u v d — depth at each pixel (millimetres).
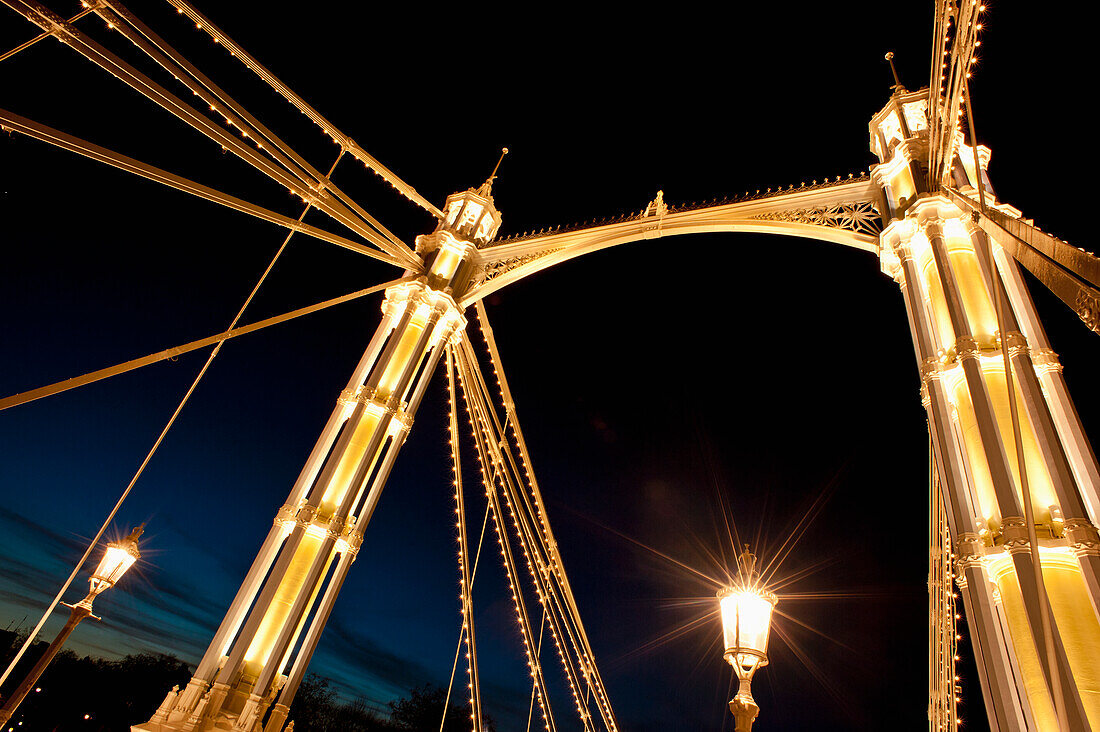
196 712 10430
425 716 43719
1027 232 5383
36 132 7238
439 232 17594
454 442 17516
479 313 18969
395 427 14461
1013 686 7531
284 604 12031
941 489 9523
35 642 45281
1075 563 8008
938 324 11164
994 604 8523
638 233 16906
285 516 12594
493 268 17562
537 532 18828
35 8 7758
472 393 17984
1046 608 4312
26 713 43125
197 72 10484
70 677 45500
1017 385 9461
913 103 14523
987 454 8883
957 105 10328
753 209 15578
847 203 14320
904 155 13445
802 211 14859
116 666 47000
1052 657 4207
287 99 14672
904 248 12172
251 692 11117
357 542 12781
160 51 9836
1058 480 8219
